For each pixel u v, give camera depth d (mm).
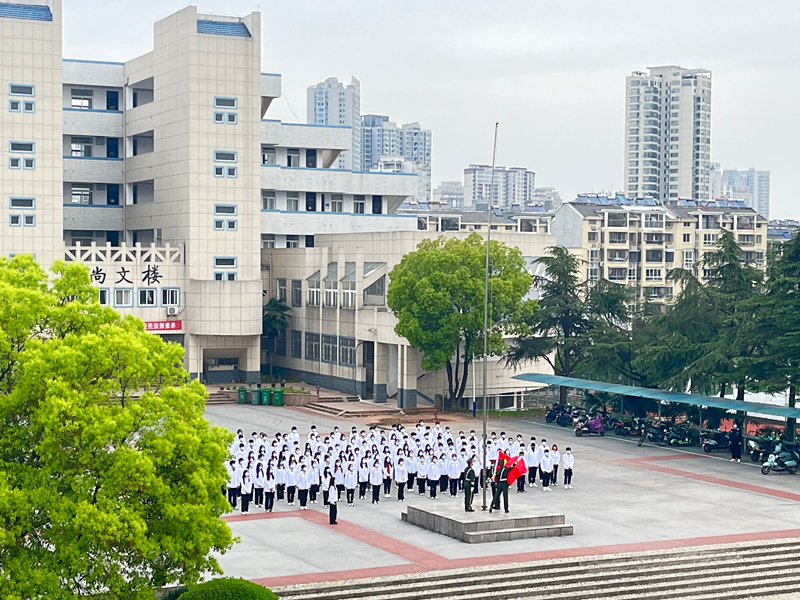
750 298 66250
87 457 31906
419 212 163875
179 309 96938
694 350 70250
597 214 161625
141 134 107812
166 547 32188
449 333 77125
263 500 52375
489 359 85875
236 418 80812
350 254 96812
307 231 113812
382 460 54781
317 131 116812
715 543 44812
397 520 49438
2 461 31688
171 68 99062
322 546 44250
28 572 30281
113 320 35688
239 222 98000
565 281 83125
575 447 68500
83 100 112938
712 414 69750
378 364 87000
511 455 57438
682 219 167500
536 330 83438
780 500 53438
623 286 84812
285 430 74625
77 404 31938
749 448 65875
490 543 44844
